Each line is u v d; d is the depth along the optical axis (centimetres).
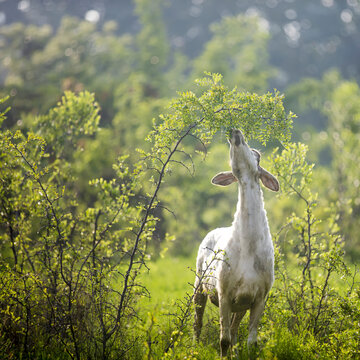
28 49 8175
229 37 8069
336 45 11738
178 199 5241
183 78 8562
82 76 7475
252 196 1908
